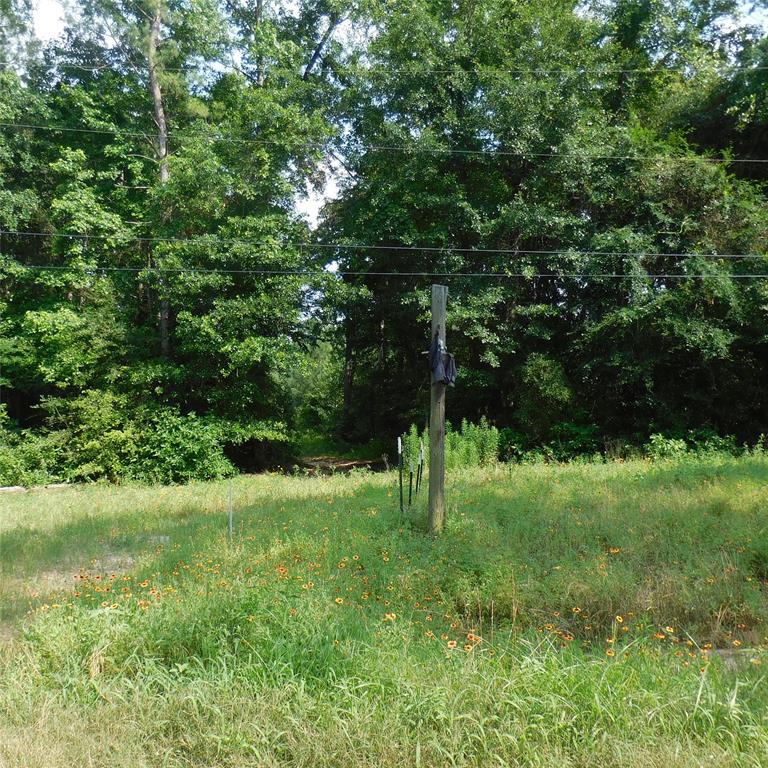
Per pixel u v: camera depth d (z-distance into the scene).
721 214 20.55
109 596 7.16
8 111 22.84
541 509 10.48
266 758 4.15
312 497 14.14
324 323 24.48
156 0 22.84
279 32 27.58
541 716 4.30
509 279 22.42
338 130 24.52
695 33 24.92
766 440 20.86
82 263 22.34
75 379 21.98
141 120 25.05
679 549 8.20
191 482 21.02
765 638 6.09
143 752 4.29
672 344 20.75
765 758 3.88
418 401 25.69
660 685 4.66
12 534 11.44
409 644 5.62
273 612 5.67
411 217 23.33
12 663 5.48
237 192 23.20
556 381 21.19
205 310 22.59
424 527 9.90
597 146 21.50
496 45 22.95
